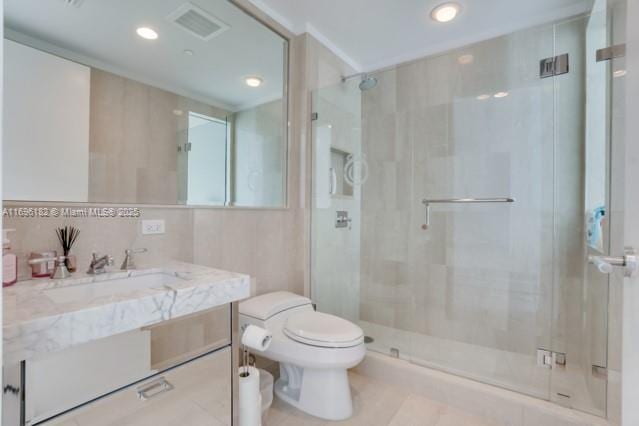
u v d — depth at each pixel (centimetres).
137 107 138
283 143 211
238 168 181
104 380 79
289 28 211
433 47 237
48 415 70
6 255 97
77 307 75
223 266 172
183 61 155
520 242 204
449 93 224
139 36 139
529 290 201
